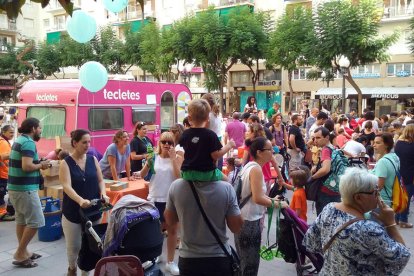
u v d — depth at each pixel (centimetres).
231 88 3856
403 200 549
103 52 3284
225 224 303
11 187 506
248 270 391
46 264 528
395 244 242
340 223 255
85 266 394
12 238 638
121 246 335
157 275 348
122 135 663
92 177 445
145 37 2948
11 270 508
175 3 3941
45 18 5100
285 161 891
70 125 943
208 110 303
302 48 2202
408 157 679
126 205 347
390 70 3123
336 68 2250
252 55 2481
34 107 1007
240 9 2645
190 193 294
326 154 534
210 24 2419
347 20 1934
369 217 279
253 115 902
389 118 1334
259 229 395
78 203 417
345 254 249
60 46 3488
